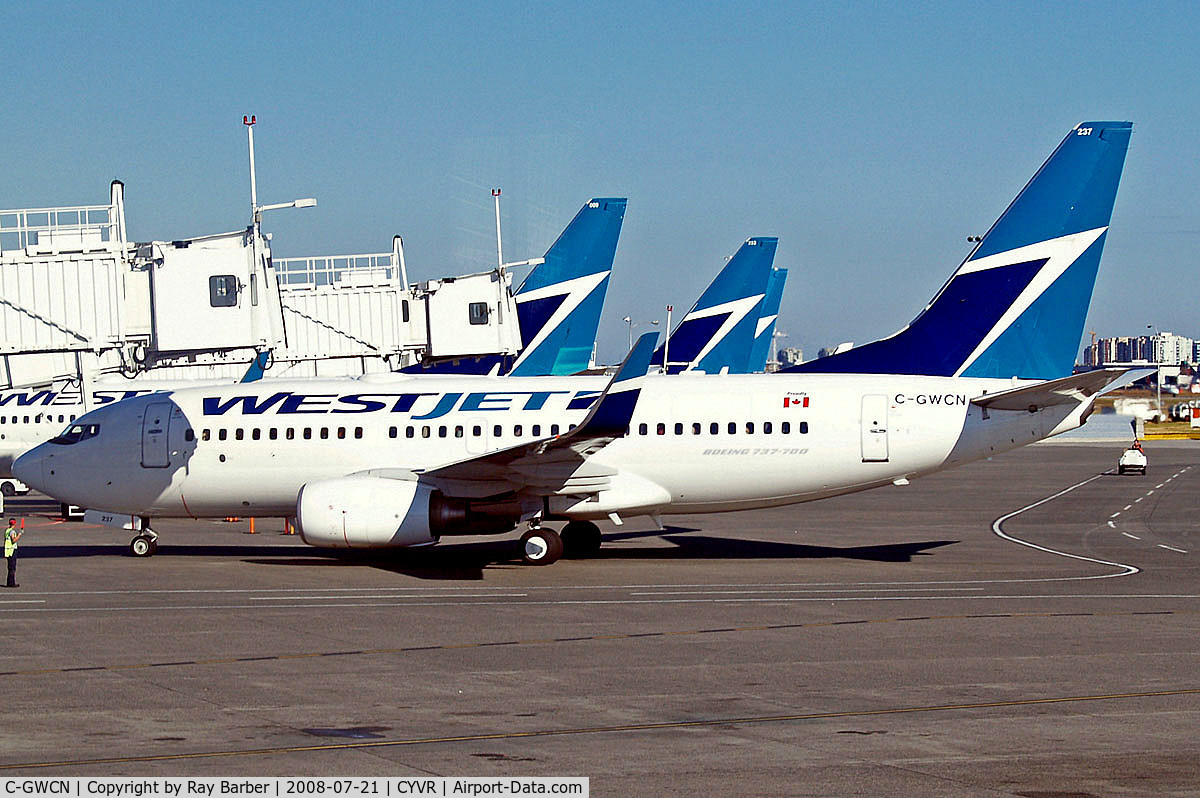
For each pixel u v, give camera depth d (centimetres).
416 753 5522
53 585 11544
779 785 5009
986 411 13175
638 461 13350
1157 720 6141
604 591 11075
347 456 13662
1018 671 7388
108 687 6956
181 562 13475
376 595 10831
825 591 11056
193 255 15050
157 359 16038
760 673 7344
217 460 13800
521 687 6956
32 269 14788
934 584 11569
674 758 5428
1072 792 4925
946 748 5594
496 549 14775
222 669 7494
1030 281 13188
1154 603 10281
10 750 5581
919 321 13475
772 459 13275
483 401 13775
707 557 13975
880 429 13188
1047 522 18838
